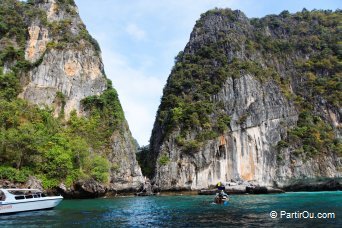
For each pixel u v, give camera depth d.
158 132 98.94
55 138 64.69
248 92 99.19
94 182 63.38
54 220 31.72
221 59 106.56
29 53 85.38
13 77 77.56
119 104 85.81
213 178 85.38
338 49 117.31
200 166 84.31
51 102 79.19
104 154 75.62
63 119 78.62
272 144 94.62
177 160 85.06
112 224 29.17
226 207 42.84
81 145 65.88
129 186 75.50
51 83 81.75
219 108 95.69
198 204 48.47
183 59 115.44
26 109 70.12
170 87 105.50
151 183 84.38
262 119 96.25
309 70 114.56
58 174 58.88
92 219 32.47
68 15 94.88
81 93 83.94
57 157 59.34
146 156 103.44
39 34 88.06
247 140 92.69
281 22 132.25
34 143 57.00
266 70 110.50
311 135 95.12
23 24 89.06
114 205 47.78
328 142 94.56
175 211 39.16
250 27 125.50
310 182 86.69
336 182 85.62
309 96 107.62
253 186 74.62
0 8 90.56
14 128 60.28
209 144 86.56
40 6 94.19
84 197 62.53
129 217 33.94
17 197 37.78
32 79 81.06
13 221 31.02
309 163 90.69
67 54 85.75
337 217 31.73
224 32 116.38
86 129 77.19
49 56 84.06
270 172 91.50
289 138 95.50
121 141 79.06
